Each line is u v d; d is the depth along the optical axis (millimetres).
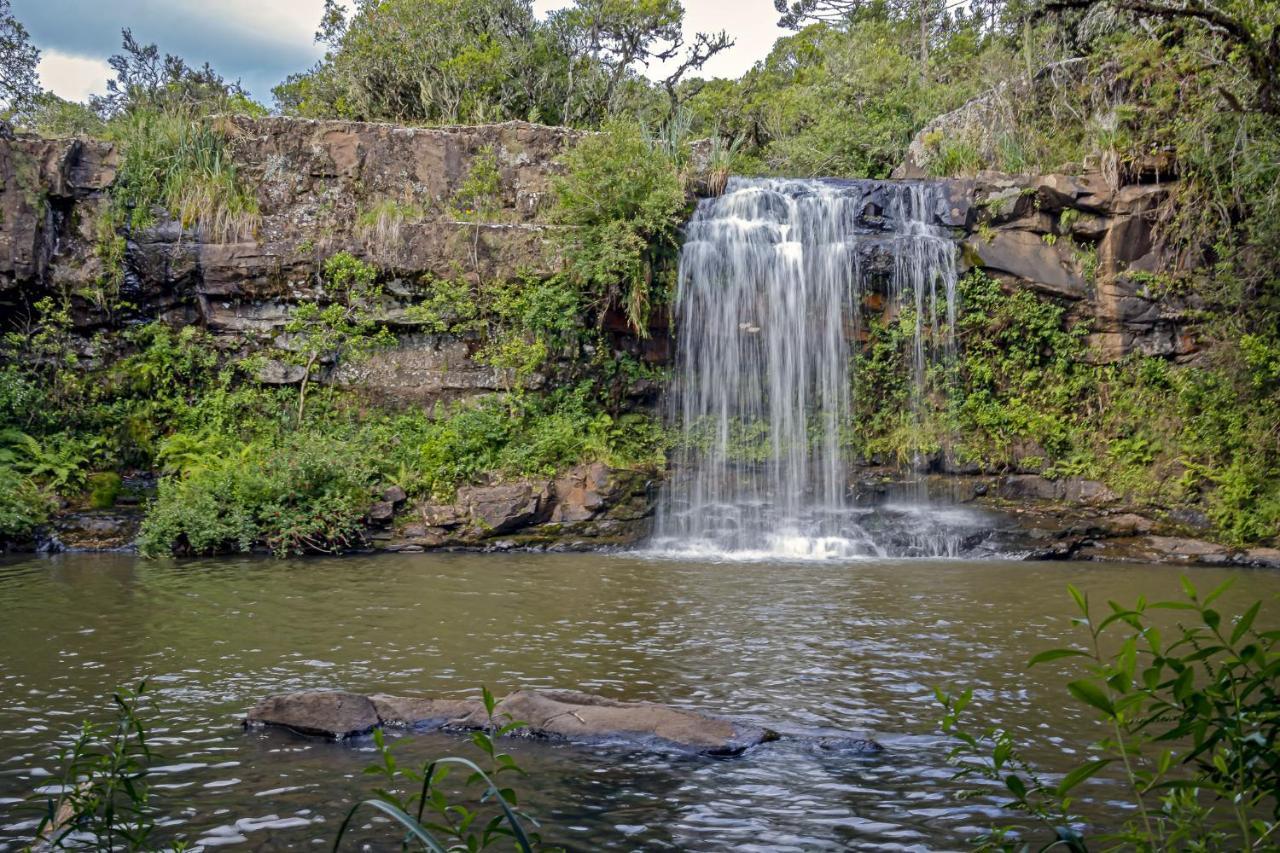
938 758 6355
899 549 18172
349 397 20625
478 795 5637
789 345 20656
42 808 5387
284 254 20531
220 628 10492
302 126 22109
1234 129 18578
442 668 8750
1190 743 6473
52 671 8570
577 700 7137
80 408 19812
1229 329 19219
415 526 17859
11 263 19594
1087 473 19391
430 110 32156
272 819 5246
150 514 17125
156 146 21234
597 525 18469
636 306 20062
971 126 24891
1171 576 15016
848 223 21375
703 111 38312
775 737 6719
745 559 17000
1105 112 21750
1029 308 20375
